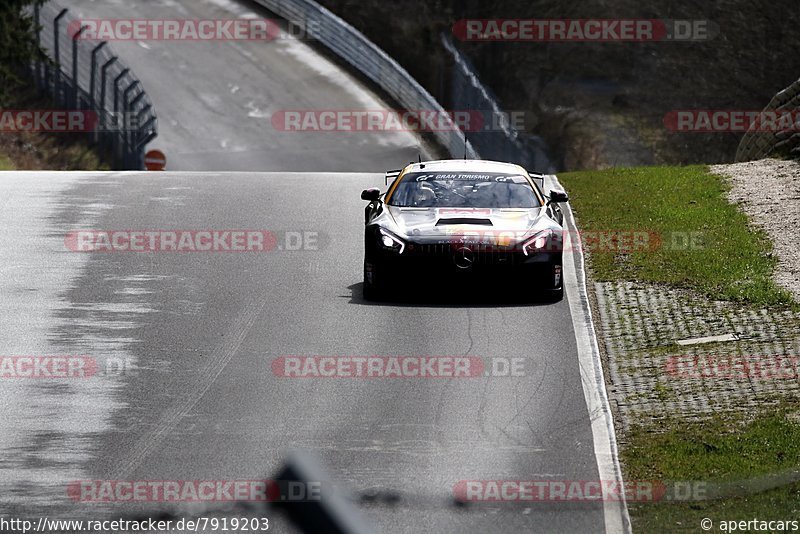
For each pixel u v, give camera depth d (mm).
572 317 46000
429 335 43875
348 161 127625
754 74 168125
